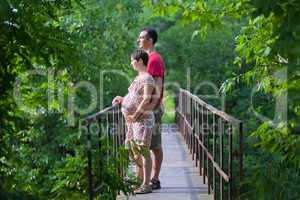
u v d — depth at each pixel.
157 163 7.52
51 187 5.38
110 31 11.66
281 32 3.20
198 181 8.24
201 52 16.31
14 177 4.57
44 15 4.27
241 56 5.40
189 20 5.09
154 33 7.30
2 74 4.19
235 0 4.84
